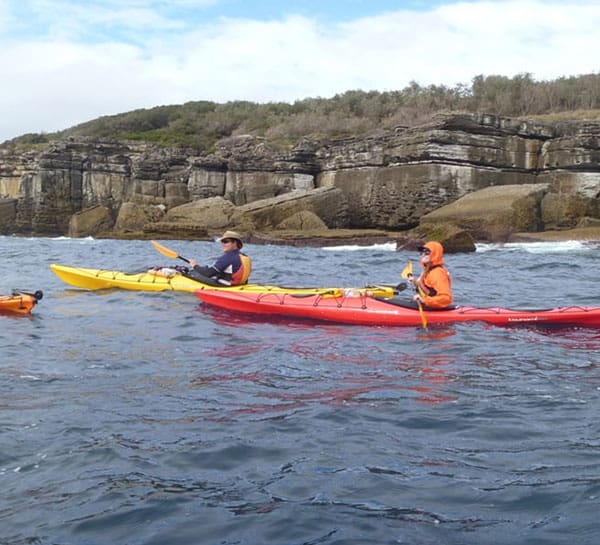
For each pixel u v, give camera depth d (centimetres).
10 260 1994
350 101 7031
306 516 337
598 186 3491
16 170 5753
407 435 448
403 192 3803
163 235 3738
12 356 664
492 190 3219
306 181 4516
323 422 473
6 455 412
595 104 5469
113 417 482
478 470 390
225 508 347
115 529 327
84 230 4434
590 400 528
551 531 318
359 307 887
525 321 856
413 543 310
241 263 1055
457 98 6266
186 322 862
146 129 8031
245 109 7969
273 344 739
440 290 873
